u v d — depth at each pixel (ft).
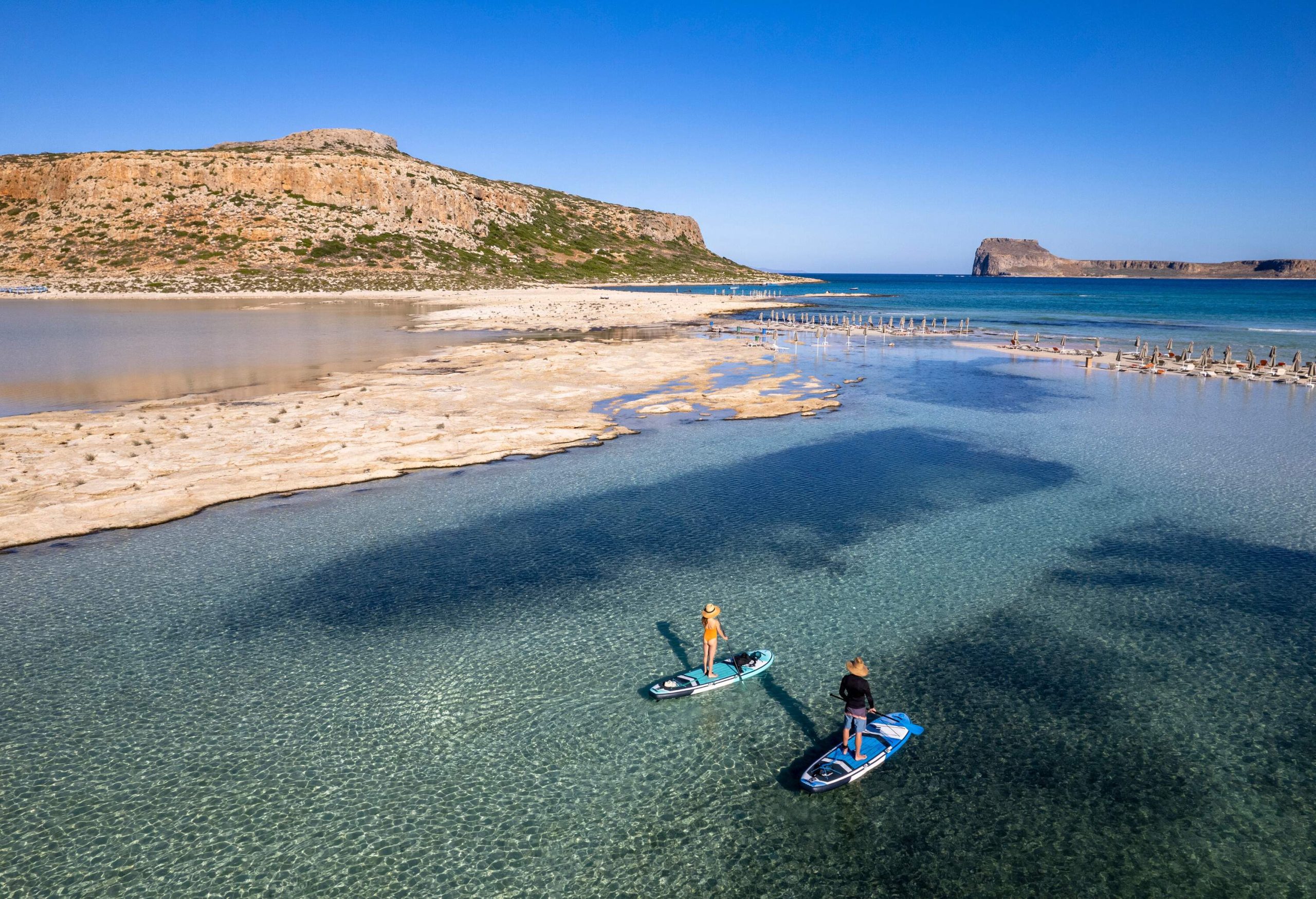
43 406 122.83
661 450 105.19
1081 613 58.70
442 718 45.44
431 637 54.85
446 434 108.47
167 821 37.04
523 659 52.06
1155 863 34.81
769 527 76.89
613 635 55.31
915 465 98.89
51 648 52.90
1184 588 62.80
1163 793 39.22
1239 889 33.40
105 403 125.29
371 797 38.83
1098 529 76.02
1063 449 106.83
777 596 61.77
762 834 36.63
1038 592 62.34
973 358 200.75
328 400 128.16
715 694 48.29
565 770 41.04
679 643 54.34
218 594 61.21
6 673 49.83
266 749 42.50
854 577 65.41
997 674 50.44
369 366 166.20
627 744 43.27
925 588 63.31
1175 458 101.40
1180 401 140.77
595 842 36.01
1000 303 470.80
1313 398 142.31
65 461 92.02
